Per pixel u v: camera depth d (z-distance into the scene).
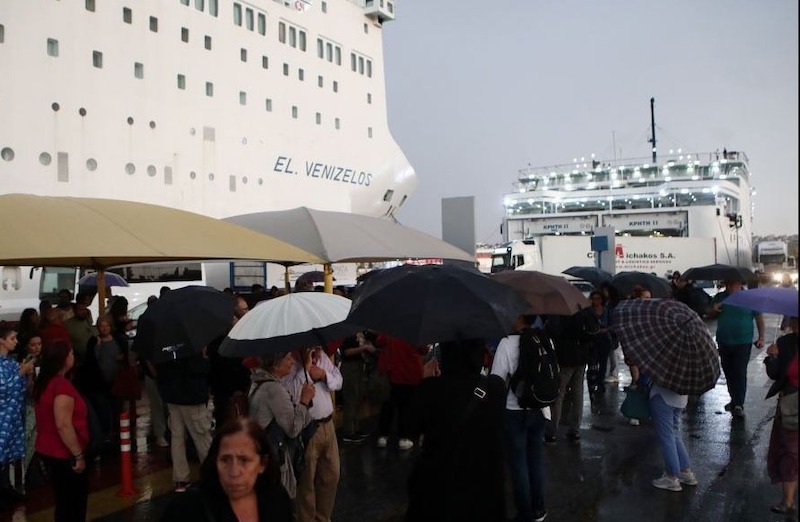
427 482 3.07
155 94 20.70
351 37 28.89
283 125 25.16
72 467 4.28
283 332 3.98
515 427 4.70
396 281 3.48
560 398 7.15
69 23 18.58
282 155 25.00
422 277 3.45
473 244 10.90
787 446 4.56
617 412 8.82
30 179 17.55
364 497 5.61
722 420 8.20
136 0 20.33
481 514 3.00
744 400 8.72
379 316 3.28
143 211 6.66
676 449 5.64
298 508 4.37
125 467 5.75
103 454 7.14
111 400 7.60
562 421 8.30
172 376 5.63
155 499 5.63
